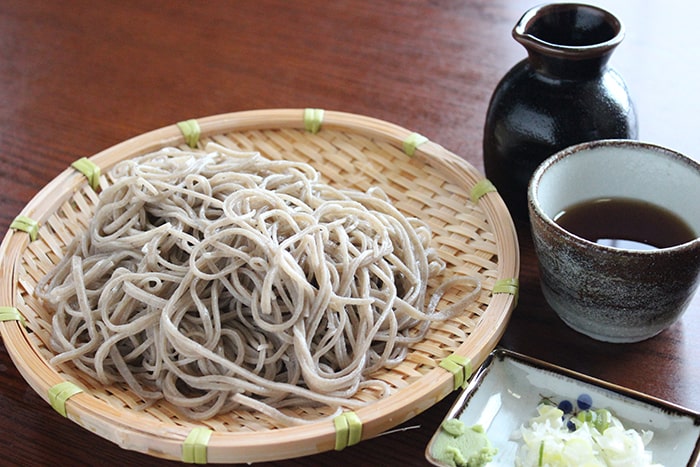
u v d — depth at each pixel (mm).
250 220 728
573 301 722
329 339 720
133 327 714
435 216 786
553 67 760
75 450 696
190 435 652
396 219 768
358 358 710
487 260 753
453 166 794
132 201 751
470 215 777
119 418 660
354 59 950
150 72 945
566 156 740
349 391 701
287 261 713
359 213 753
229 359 725
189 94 921
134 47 972
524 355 710
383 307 730
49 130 891
